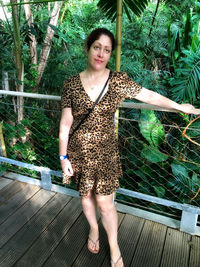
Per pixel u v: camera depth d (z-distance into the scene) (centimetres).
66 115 118
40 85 410
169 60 377
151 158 242
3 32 284
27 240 164
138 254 153
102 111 112
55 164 346
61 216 188
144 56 384
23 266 144
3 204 203
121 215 189
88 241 157
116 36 148
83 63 369
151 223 180
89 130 116
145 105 145
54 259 149
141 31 374
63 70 378
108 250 156
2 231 173
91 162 123
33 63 329
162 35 374
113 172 130
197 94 280
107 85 111
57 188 220
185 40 310
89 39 105
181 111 128
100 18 407
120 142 316
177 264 146
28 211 194
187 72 266
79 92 111
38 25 303
